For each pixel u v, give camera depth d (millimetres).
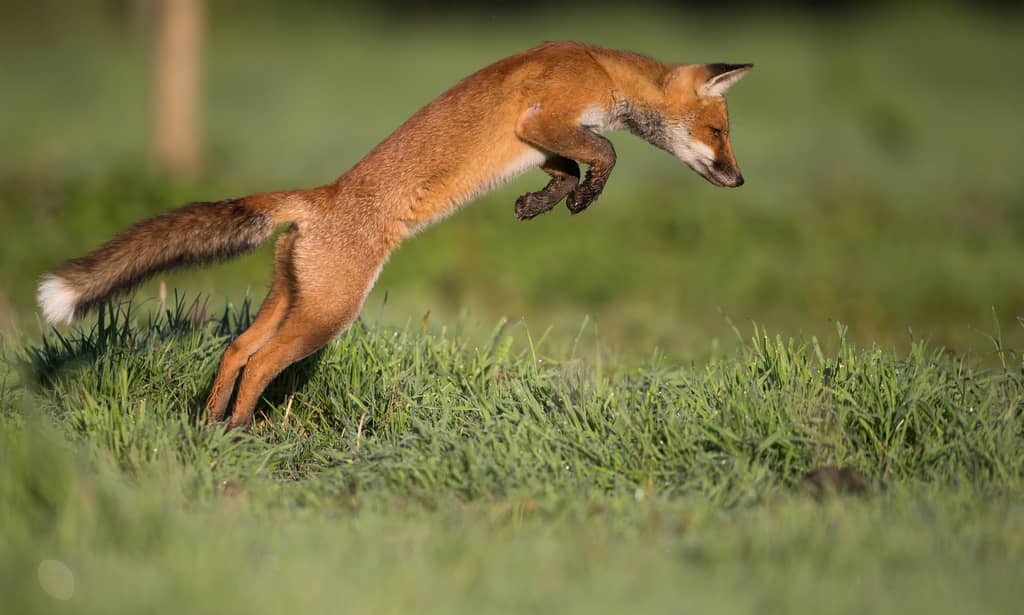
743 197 29656
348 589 6730
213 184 26562
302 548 7449
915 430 9773
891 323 19719
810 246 24891
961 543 7723
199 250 10664
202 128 38031
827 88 49250
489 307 19719
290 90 49219
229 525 7812
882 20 63844
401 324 14172
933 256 24125
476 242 23312
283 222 10703
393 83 51281
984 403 9852
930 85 52188
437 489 9109
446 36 63625
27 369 10898
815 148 39250
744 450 9570
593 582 7012
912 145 40312
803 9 71000
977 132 43219
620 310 19688
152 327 11719
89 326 13359
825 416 9867
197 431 9906
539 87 11023
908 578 7164
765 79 50781
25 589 6574
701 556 7547
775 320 19531
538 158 11266
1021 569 7316
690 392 10469
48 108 44906
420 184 10836
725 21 66250
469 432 10078
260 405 11164
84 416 9844
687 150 12281
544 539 7836
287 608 6406
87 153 34750
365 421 10664
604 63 11586
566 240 23750
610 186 31391
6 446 8438
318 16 64250
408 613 6512
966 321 20234
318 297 10562
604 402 10297
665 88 11969
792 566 7289
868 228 26109
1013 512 8438
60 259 20469
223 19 60938
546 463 9508
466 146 10891
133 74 52156
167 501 8117
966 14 64625
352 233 10656
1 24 58250
